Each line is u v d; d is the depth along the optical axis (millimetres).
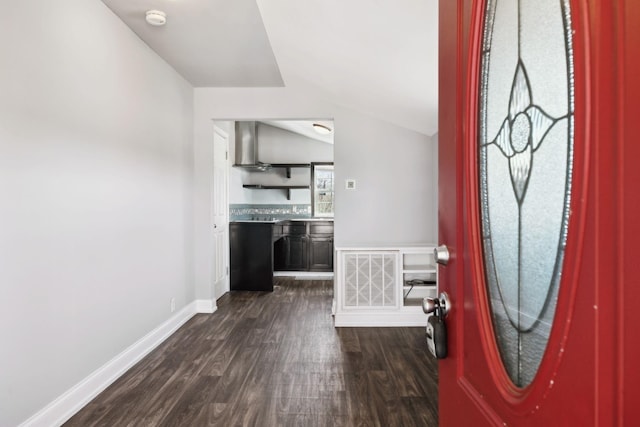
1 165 1634
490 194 703
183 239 3639
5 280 1651
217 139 4578
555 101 502
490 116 698
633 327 378
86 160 2201
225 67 3391
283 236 5922
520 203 604
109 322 2408
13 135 1694
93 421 1952
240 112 3967
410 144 3992
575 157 443
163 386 2318
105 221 2383
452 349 840
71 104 2076
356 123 4000
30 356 1779
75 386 2074
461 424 792
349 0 1871
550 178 518
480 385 708
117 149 2521
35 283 1815
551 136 514
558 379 469
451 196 837
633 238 375
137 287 2762
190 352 2865
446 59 867
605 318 394
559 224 498
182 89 3639
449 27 848
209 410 2033
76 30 2117
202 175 3971
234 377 2428
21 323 1732
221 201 4711
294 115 3965
